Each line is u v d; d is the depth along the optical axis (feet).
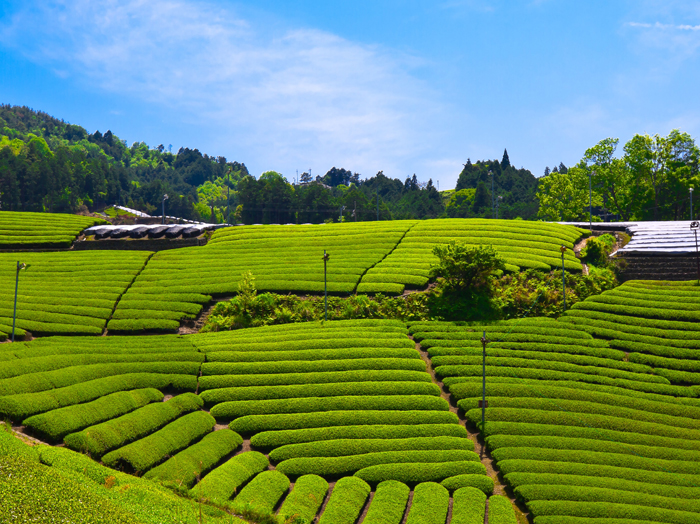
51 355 137.80
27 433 106.63
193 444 114.21
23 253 251.60
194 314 189.06
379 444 116.57
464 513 97.86
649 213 370.73
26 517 74.02
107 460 99.81
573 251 228.63
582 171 397.19
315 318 186.60
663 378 144.46
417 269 210.18
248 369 142.61
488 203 542.16
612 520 96.89
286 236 268.21
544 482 106.63
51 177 560.20
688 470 112.47
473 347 157.17
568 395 134.92
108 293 202.49
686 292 188.55
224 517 88.84
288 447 114.83
